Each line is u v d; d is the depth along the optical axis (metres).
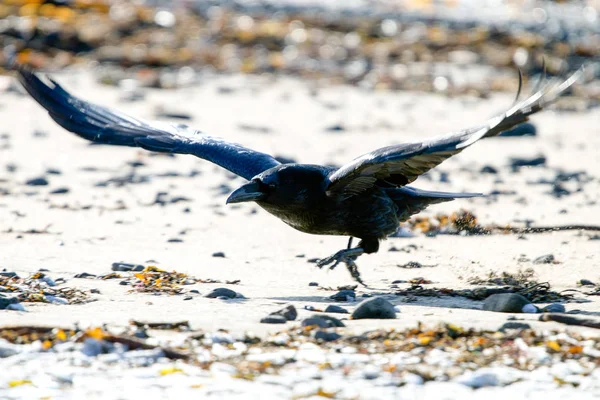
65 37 36.75
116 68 34.84
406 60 37.97
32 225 14.72
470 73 35.88
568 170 20.50
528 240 13.98
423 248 13.49
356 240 14.02
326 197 10.58
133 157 21.58
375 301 9.26
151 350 7.93
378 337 8.35
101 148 22.45
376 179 10.37
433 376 7.43
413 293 10.72
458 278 11.70
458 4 49.94
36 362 7.70
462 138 8.95
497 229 14.62
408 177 10.27
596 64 36.69
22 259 12.30
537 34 41.88
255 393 7.06
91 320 8.85
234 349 8.08
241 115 27.19
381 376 7.42
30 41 36.28
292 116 27.44
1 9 38.88
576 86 33.47
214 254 12.98
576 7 49.75
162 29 39.91
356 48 39.41
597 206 16.66
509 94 32.50
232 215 15.95
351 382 7.30
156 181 18.92
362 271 12.13
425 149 9.15
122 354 7.85
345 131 25.25
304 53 38.56
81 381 7.29
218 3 45.59
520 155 22.23
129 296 10.22
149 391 7.09
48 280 10.80
